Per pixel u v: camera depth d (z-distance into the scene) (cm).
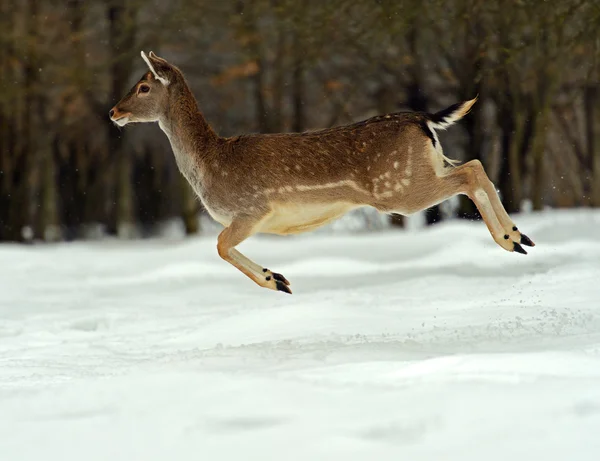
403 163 2825
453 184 2822
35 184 11062
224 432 1625
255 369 2212
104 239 10175
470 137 8612
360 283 4759
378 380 1972
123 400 1927
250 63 9281
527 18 5484
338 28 6028
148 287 5088
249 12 7062
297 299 4125
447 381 1902
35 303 4550
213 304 4275
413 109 8612
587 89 8738
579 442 1468
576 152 9425
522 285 3900
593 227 6281
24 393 2120
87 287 5191
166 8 8800
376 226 9862
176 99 3153
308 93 9962
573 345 2355
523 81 7238
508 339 2522
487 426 1569
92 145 10681
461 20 5603
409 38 7638
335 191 2900
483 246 5816
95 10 9281
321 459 1454
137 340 3347
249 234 3016
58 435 1691
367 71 7762
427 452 1459
